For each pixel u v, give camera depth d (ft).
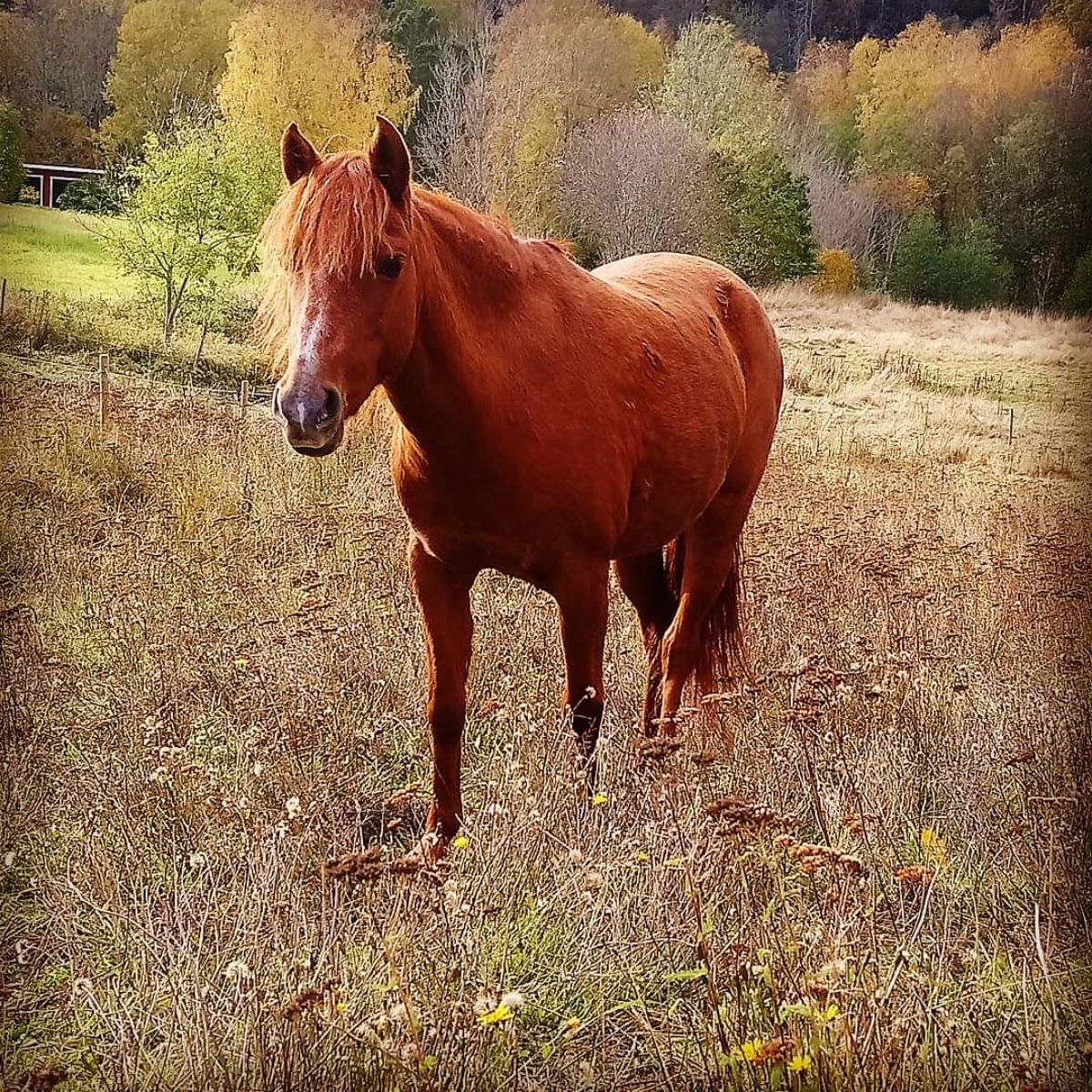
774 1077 6.87
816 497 25.04
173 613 15.11
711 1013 7.48
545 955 8.49
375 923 8.16
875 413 44.34
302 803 10.57
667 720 9.72
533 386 9.89
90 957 8.77
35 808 10.81
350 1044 7.24
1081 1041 7.51
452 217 9.61
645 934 8.58
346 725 12.11
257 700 12.32
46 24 63.87
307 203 8.24
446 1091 7.09
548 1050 7.61
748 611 16.06
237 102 63.31
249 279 49.90
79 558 17.69
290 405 7.80
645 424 11.23
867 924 8.13
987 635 16.10
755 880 8.93
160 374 39.22
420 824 11.12
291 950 8.23
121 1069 7.49
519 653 14.23
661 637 14.06
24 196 63.57
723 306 14.20
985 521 24.82
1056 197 62.03
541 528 10.12
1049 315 62.64
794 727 10.94
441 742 10.52
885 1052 6.97
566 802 10.27
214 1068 7.41
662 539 12.50
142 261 46.98
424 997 7.61
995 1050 7.51
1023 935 8.82
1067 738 11.90
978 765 11.68
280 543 18.15
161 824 10.19
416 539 10.44
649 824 9.36
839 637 15.12
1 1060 7.76
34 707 12.52
